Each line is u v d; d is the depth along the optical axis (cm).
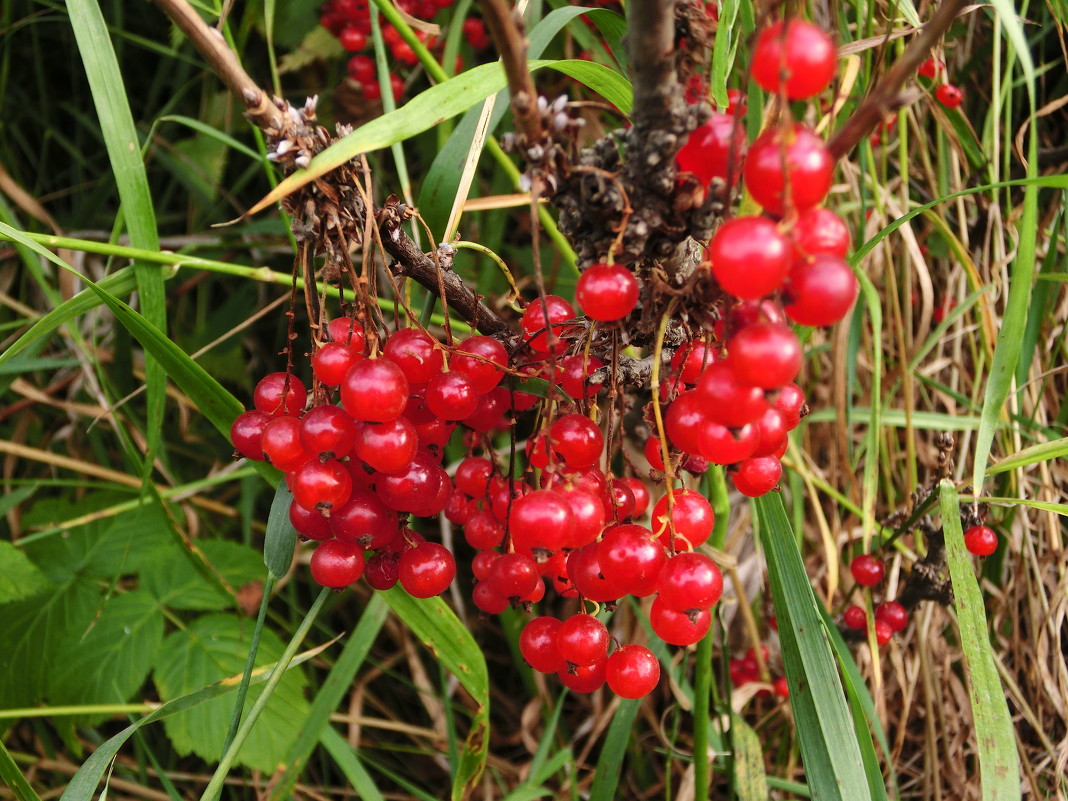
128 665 27
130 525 31
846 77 19
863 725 19
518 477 29
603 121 35
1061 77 33
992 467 20
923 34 11
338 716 31
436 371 15
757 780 23
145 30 38
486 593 17
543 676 31
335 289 22
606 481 15
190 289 38
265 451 15
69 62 39
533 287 36
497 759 32
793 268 11
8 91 38
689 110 12
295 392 16
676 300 14
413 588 16
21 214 35
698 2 13
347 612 35
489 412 17
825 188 11
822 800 17
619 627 31
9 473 35
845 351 27
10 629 28
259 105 13
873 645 24
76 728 31
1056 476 29
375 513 15
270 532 17
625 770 32
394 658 33
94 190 37
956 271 31
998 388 18
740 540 31
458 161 21
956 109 29
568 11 20
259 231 32
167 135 38
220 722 26
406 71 37
